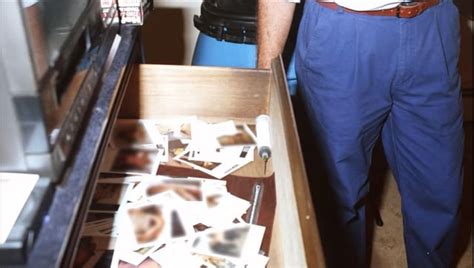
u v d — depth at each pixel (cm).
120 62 78
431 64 104
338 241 127
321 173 122
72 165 55
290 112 79
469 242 163
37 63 48
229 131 104
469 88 219
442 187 119
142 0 96
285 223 72
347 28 101
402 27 99
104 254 74
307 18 109
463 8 200
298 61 116
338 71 105
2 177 50
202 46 153
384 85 106
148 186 87
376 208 176
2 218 47
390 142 124
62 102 55
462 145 118
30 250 45
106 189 86
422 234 128
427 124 112
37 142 49
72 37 60
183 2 189
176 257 73
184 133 103
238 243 76
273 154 93
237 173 92
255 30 140
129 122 105
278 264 72
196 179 90
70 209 49
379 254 159
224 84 104
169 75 103
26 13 49
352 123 110
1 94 46
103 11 81
